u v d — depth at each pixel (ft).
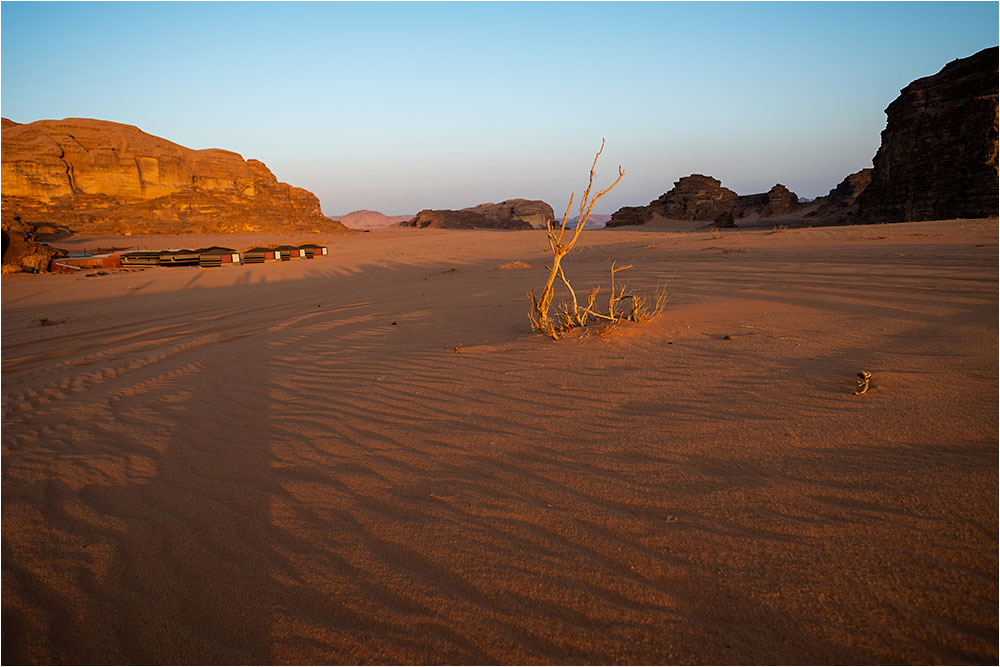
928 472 8.61
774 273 36.45
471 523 8.68
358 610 7.01
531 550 7.87
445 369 17.92
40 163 236.43
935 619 5.97
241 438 13.24
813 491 8.52
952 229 64.18
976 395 11.42
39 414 16.62
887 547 7.08
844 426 10.59
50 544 9.07
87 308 50.67
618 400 13.43
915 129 193.16
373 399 15.43
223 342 27.94
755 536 7.63
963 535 7.09
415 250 118.73
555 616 6.61
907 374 13.20
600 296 31.19
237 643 6.66
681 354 16.98
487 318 27.86
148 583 7.91
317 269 84.48
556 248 20.98
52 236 199.11
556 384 15.14
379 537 8.55
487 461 10.80
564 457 10.64
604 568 7.33
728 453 10.05
